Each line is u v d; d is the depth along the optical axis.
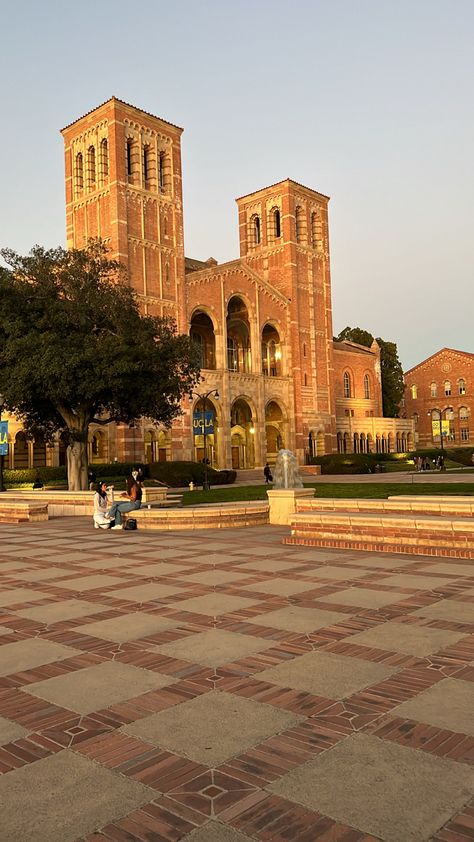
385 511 16.55
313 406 76.00
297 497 20.08
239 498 32.53
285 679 6.13
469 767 4.41
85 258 33.03
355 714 5.30
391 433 89.06
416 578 10.64
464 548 12.83
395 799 4.05
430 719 5.16
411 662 6.50
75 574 12.01
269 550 14.36
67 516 25.72
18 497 27.81
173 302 59.75
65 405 32.59
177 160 61.66
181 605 9.20
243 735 4.98
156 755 4.71
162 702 5.68
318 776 4.34
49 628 8.25
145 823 3.89
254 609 8.81
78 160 59.72
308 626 7.89
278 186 75.44
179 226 61.03
